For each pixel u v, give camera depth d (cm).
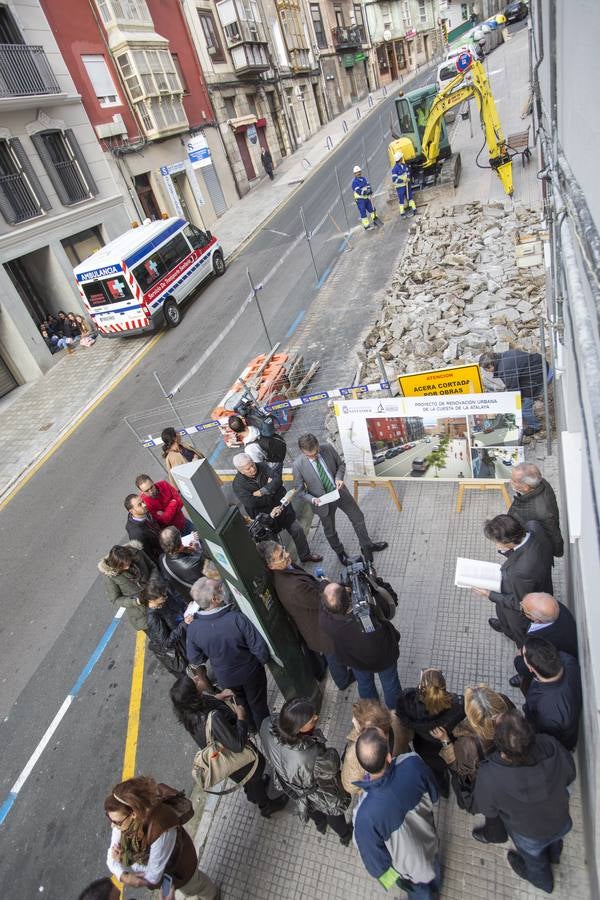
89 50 1844
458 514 602
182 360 1315
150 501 639
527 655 302
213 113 2575
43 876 443
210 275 1722
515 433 532
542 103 589
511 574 382
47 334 1647
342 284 1345
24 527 939
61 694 607
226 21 2639
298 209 2189
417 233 1375
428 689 319
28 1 1605
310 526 670
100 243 1883
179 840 321
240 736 359
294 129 3412
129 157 2011
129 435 1095
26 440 1236
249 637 400
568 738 299
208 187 2517
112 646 650
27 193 1585
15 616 749
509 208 1302
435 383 573
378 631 372
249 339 1263
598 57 156
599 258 138
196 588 399
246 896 373
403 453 588
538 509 413
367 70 4697
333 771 319
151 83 2047
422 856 279
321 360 1034
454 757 317
